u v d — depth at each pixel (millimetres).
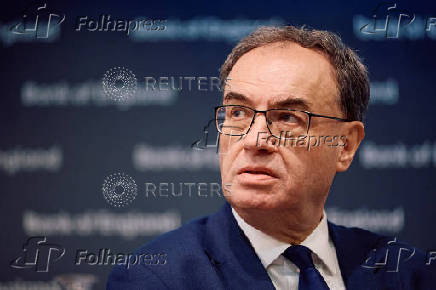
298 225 2463
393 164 4367
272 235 2475
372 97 4383
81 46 4266
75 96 4270
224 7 4352
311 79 2383
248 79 2373
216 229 2559
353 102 2623
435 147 4359
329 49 2533
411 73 4379
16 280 4109
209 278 2367
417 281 2740
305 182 2350
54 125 4258
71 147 4258
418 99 4375
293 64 2381
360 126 2658
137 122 4277
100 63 4277
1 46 4238
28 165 4238
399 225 4340
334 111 2494
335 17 4367
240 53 2564
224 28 4336
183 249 2471
